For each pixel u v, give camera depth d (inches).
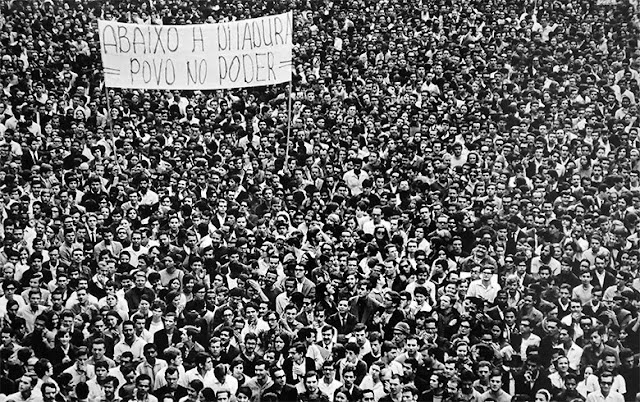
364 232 759.1
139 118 987.3
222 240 721.0
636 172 898.1
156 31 836.6
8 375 584.7
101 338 589.3
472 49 1134.4
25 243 729.0
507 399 573.9
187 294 667.4
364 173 871.7
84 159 880.9
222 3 1267.2
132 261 730.2
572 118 997.8
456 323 627.8
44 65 1091.3
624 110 1023.6
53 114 978.7
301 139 916.6
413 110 998.4
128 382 574.6
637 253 744.3
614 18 1219.2
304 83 1066.1
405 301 653.3
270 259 685.9
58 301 647.1
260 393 572.7
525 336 628.1
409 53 1115.9
